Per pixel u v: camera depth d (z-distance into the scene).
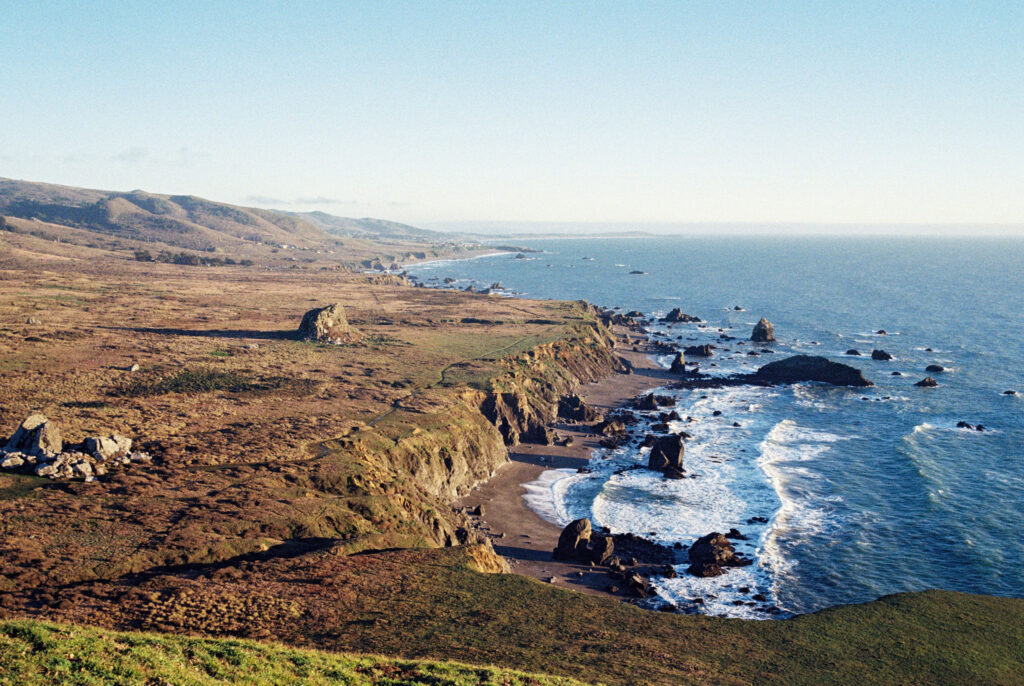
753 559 62.75
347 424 79.62
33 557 41.84
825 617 47.56
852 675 38.94
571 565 62.84
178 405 82.88
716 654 40.62
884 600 50.78
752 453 91.94
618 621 44.34
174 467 61.25
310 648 34.28
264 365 109.38
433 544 56.88
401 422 82.44
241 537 48.94
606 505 76.38
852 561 61.88
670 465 86.44
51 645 24.31
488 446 88.81
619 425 103.94
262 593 40.84
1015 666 41.12
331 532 53.09
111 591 38.78
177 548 45.56
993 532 66.94
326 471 63.16
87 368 97.88
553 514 74.94
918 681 38.72
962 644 43.69
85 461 58.47
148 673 24.47
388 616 40.16
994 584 57.53
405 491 65.31
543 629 41.19
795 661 40.47
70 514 48.81
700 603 54.97
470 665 32.38
